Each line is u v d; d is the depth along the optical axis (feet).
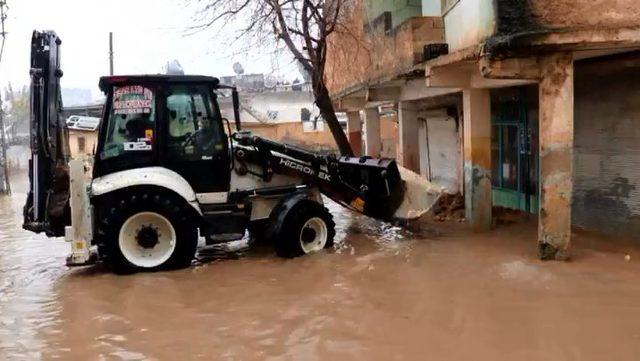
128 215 26.68
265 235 30.04
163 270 27.20
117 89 27.96
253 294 23.06
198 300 22.57
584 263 25.17
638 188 28.48
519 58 24.40
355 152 68.39
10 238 37.88
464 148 34.22
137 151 27.86
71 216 26.50
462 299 21.34
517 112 38.93
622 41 23.22
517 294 21.66
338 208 46.80
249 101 110.11
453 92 37.47
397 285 23.41
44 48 27.61
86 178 27.04
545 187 25.36
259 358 16.98
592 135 31.53
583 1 23.32
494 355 16.57
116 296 23.39
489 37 24.32
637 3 23.21
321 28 39.83
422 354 16.79
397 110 55.31
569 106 24.71
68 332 19.56
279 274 25.95
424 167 56.08
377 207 33.47
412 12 49.47
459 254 28.07
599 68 30.27
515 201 39.68
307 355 17.02
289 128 108.99
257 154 30.14
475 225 33.32
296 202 29.27
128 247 26.99
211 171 28.76
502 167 41.57
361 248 30.58
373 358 16.63
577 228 32.73
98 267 28.58
